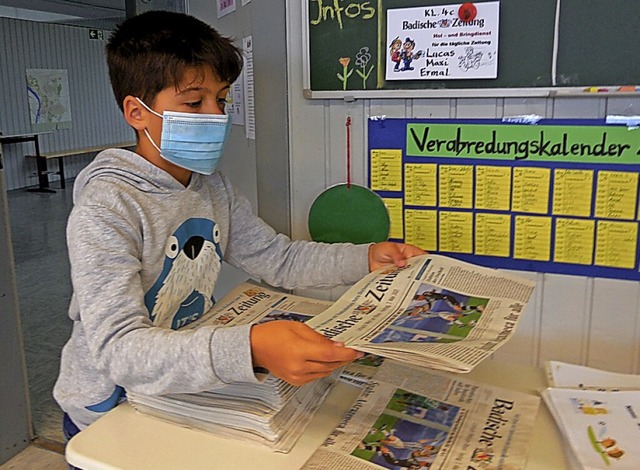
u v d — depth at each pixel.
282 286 1.19
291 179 1.32
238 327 0.78
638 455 0.75
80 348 1.00
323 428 0.85
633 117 1.03
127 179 0.94
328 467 0.75
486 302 0.89
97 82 9.19
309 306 1.06
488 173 1.14
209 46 0.94
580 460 0.74
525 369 1.03
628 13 0.99
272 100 1.29
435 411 0.88
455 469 0.75
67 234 0.88
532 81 1.06
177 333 0.79
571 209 1.10
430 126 1.16
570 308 1.15
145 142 1.01
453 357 0.69
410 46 1.13
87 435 0.83
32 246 4.91
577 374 0.99
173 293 1.00
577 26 1.02
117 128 9.65
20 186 7.95
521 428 0.84
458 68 1.10
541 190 1.11
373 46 1.16
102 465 0.76
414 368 1.02
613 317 1.12
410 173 1.20
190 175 1.08
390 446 0.80
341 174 1.26
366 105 1.21
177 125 0.96
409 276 0.98
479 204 1.16
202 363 0.75
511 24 1.06
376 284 0.96
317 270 1.15
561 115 1.07
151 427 0.85
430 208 1.20
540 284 1.16
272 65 1.27
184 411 0.84
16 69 7.87
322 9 1.19
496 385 0.97
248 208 1.21
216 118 0.99
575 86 1.04
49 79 8.34
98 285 0.83
